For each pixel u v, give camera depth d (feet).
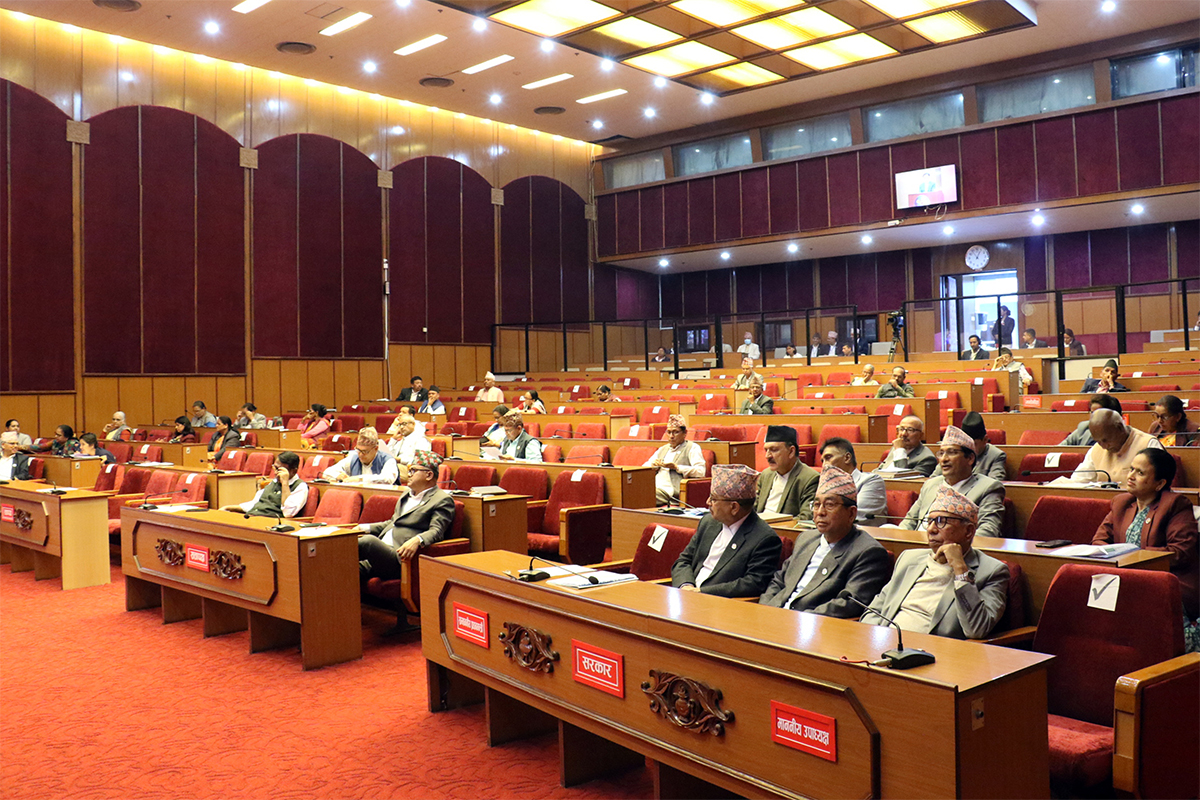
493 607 12.72
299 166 60.34
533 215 74.43
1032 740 7.64
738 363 59.26
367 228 63.93
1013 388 41.78
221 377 56.39
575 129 72.69
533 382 63.62
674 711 9.49
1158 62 54.34
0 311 47.88
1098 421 16.96
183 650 18.56
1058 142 56.65
